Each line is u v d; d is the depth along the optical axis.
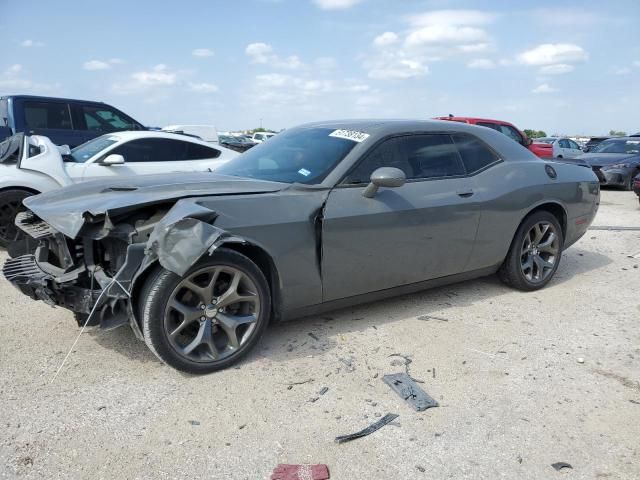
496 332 3.94
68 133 9.67
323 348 3.59
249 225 3.21
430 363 3.42
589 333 3.96
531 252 4.88
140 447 2.51
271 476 2.33
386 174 3.48
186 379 3.14
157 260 2.92
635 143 15.88
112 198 3.20
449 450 2.54
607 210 10.68
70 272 3.21
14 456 2.42
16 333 3.75
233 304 3.34
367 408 2.88
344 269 3.65
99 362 3.33
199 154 8.30
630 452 2.54
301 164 3.87
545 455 2.51
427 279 4.19
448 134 4.39
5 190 6.31
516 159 4.75
